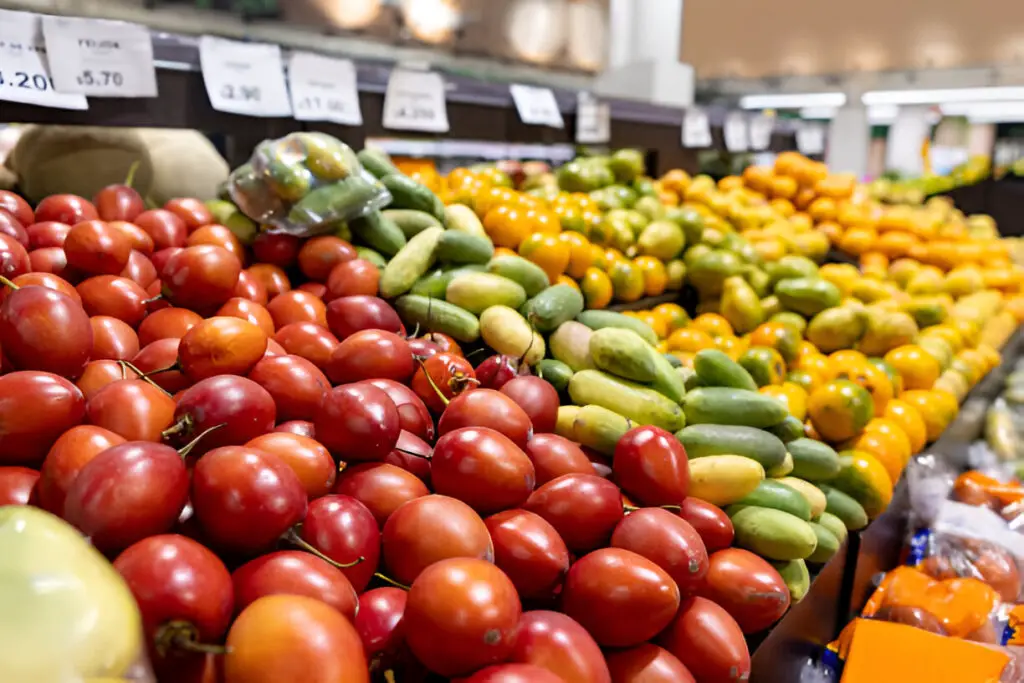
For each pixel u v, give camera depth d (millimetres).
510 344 1422
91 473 703
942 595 1551
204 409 875
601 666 807
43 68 1346
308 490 873
